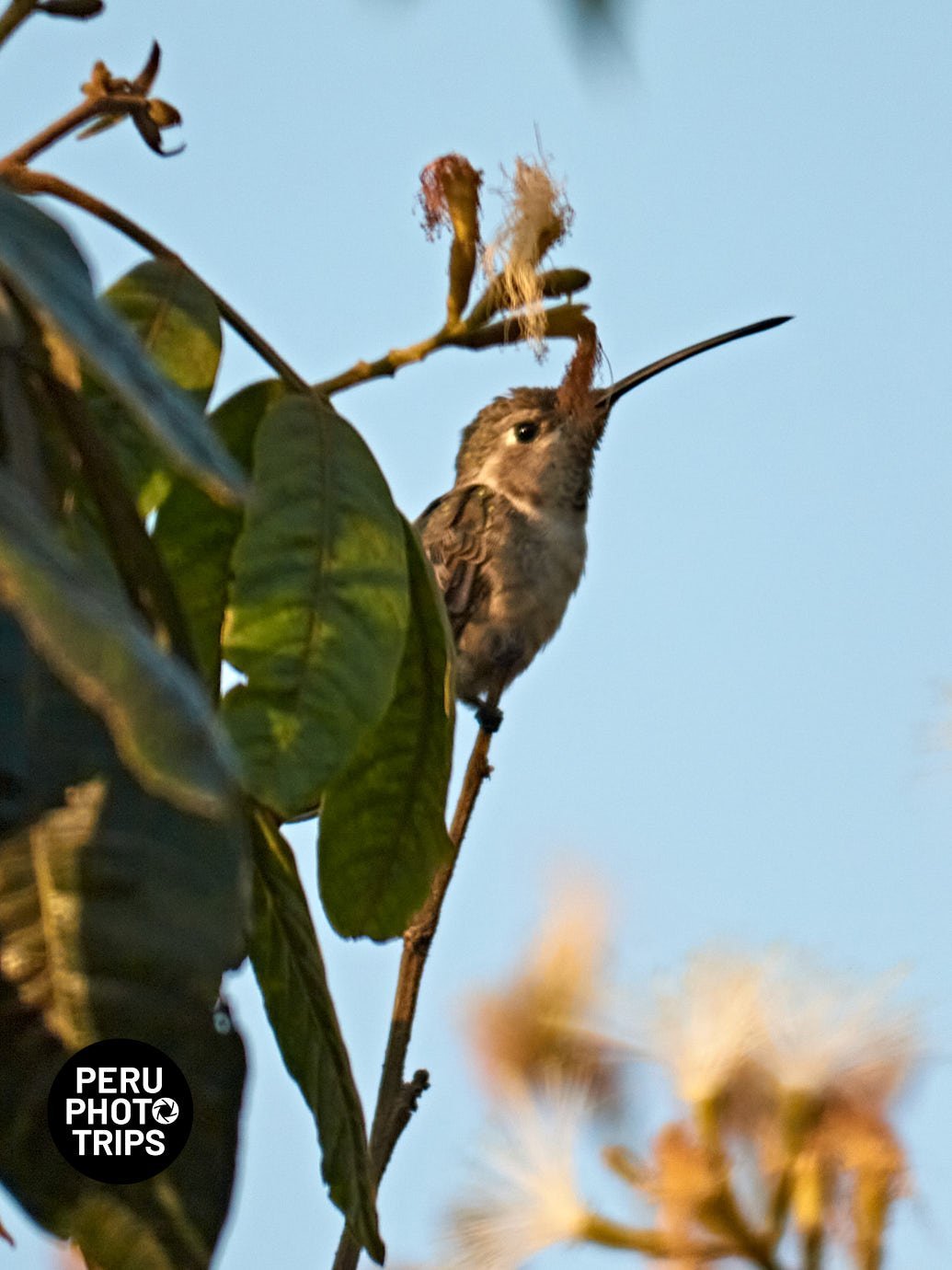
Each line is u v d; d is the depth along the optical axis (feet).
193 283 15.07
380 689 13.62
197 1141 12.09
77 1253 12.85
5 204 10.51
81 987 11.54
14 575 7.27
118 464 11.32
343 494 14.21
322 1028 14.30
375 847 16.06
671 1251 15.99
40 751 11.23
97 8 15.66
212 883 11.53
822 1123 16.05
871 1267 15.67
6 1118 11.77
